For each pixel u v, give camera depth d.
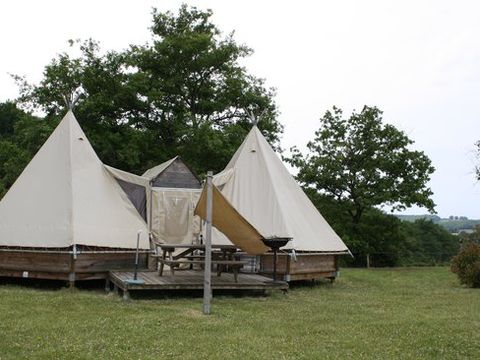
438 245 36.69
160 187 13.02
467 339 6.62
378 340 6.50
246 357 5.57
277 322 7.54
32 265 10.62
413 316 8.28
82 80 20.25
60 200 11.01
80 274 10.45
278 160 13.66
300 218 12.58
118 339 6.16
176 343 6.07
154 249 11.80
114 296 9.75
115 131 20.55
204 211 10.27
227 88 22.20
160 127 21.55
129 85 20.02
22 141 21.39
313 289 12.00
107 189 11.88
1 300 8.73
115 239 11.03
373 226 25.95
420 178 24.11
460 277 13.29
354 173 25.16
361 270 19.44
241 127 21.25
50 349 5.65
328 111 25.53
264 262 11.84
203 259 11.10
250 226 9.62
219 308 8.63
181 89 22.12
